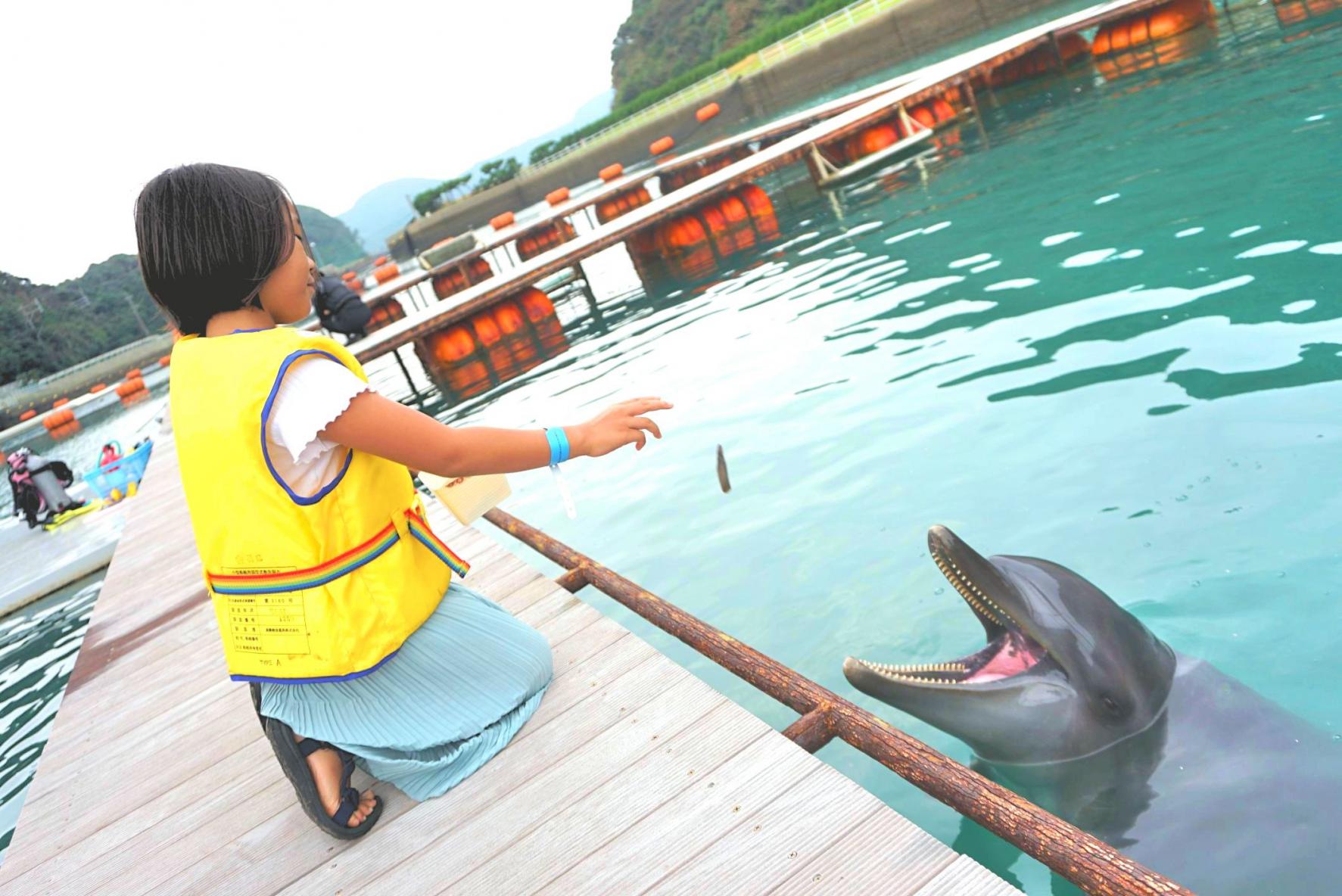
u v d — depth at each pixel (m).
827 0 54.16
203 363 1.94
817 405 6.03
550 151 79.31
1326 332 4.35
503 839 2.16
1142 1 15.24
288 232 1.99
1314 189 6.26
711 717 2.40
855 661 2.61
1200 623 2.99
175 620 4.73
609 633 2.95
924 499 4.35
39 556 10.91
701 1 89.81
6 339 86.94
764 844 1.93
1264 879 2.10
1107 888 1.55
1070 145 11.07
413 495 2.27
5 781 5.27
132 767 3.13
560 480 2.14
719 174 14.95
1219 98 10.20
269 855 2.38
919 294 7.57
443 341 13.02
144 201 1.92
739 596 4.15
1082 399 4.71
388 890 2.11
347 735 2.25
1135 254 6.43
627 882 1.93
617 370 9.17
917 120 15.93
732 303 10.12
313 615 2.06
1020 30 29.08
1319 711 2.51
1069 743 2.57
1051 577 2.72
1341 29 11.04
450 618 2.39
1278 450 3.68
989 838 2.50
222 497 1.98
